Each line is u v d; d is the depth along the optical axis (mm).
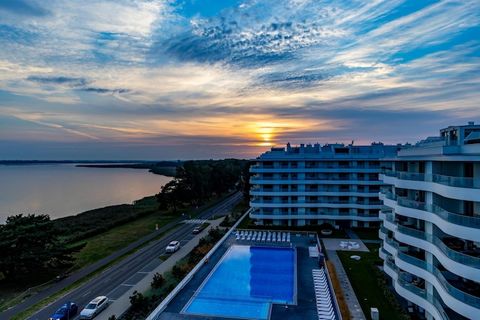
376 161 77125
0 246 44438
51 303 40344
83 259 57500
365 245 64062
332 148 84500
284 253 58438
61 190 183500
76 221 92250
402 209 34250
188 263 51938
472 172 27922
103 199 151625
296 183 79438
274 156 84062
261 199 81062
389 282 43969
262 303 38469
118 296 42406
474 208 28203
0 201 139000
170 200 107062
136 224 88188
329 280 44062
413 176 33125
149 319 33688
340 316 34438
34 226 47844
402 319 34281
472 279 24391
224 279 45938
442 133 36375
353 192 77688
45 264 52125
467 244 28656
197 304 38156
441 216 28375
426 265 31375
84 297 42094
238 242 64312
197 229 77500
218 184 137500
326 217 78938
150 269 52344
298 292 41344
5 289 44812
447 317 26797
